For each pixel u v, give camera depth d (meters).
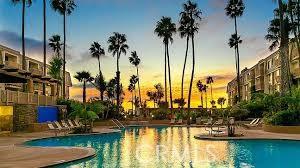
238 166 14.70
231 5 65.56
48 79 38.16
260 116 46.19
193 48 59.06
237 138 24.55
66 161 14.48
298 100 30.73
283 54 36.47
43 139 26.66
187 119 51.81
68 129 32.28
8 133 28.97
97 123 48.00
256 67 80.31
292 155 17.69
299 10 50.16
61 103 43.88
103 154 18.14
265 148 20.50
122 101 106.69
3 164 13.52
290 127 28.61
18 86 54.12
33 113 35.34
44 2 54.31
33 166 13.12
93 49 80.19
